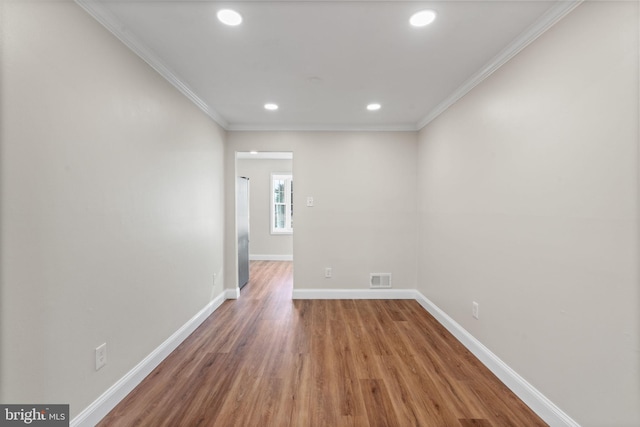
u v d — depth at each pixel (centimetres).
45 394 129
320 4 153
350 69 227
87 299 152
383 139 387
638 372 117
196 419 163
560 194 153
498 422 162
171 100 238
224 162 374
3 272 113
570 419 147
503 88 201
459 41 188
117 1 150
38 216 125
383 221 389
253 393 186
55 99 132
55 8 132
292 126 381
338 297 390
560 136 153
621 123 122
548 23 159
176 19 166
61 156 136
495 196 210
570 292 147
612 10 125
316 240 389
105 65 163
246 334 277
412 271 391
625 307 121
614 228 125
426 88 262
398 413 168
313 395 184
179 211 253
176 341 247
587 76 137
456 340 265
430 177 339
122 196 178
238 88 263
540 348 167
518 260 186
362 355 237
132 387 188
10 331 115
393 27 173
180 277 256
